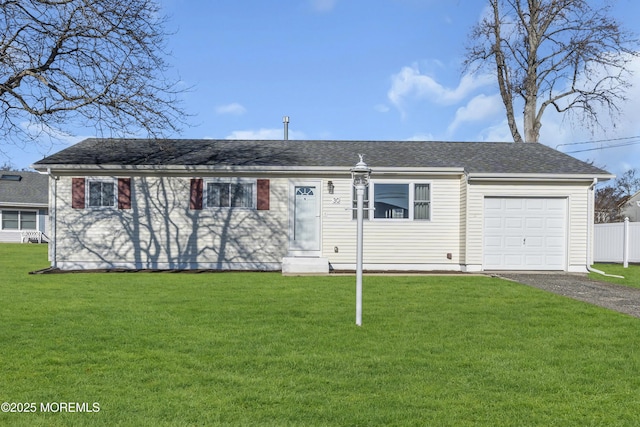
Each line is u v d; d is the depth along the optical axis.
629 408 4.96
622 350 6.95
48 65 15.80
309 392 5.31
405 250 17.41
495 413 4.81
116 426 4.45
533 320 8.76
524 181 16.72
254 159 17.88
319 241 17.42
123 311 9.28
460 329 8.09
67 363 6.16
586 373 6.00
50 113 15.68
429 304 10.18
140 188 17.41
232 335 7.57
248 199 17.52
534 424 4.59
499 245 16.91
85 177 17.31
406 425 4.54
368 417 4.68
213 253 17.42
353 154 18.75
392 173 17.30
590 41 26.11
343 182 17.45
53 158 17.69
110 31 15.32
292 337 7.49
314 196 17.52
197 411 4.79
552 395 5.30
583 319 8.86
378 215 17.47
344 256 17.42
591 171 16.83
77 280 13.83
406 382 5.64
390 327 8.18
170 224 17.42
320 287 12.56
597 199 54.50
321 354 6.64
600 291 12.05
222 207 17.45
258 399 5.11
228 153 18.70
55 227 17.23
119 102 15.55
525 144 20.97
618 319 8.85
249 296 11.09
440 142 21.11
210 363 6.21
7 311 9.17
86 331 7.71
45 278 14.28
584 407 4.98
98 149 19.00
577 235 16.73
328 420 4.62
